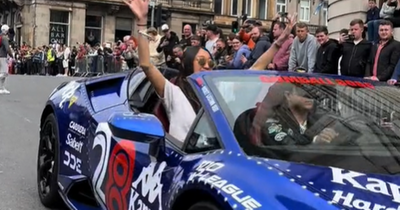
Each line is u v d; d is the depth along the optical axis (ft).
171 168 10.76
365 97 12.05
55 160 16.46
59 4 121.49
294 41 28.02
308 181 8.77
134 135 10.61
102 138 13.64
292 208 8.21
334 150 10.18
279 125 10.69
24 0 123.03
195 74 12.39
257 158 9.60
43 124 17.70
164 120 13.29
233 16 144.56
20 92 52.11
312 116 11.16
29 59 102.58
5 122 34.17
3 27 50.72
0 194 18.71
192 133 11.15
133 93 14.80
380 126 11.18
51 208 17.19
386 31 24.02
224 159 9.77
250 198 8.55
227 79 11.87
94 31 126.82
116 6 127.13
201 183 9.30
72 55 100.37
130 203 11.84
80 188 14.98
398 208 8.15
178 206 9.98
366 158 9.96
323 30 26.99
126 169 12.25
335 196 8.38
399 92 12.68
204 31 38.01
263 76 12.16
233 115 10.74
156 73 13.01
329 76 12.94
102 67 88.33
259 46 29.19
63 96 17.01
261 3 149.48
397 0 37.88
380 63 24.18
